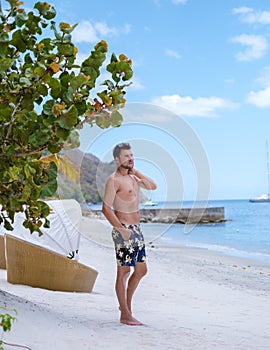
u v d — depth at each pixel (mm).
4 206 4141
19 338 3531
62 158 3834
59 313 4867
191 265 13984
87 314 5172
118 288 4871
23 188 3824
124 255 4766
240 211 69812
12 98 3549
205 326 5230
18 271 6684
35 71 3391
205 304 7539
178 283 9812
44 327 3975
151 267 12328
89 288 7320
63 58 3756
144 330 4566
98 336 4098
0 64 3514
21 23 3846
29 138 3439
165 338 4324
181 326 5035
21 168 3959
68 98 3344
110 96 3682
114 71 3760
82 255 12984
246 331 5137
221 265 15125
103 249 14570
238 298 8430
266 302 8125
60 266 6758
